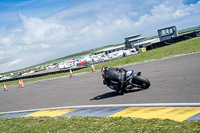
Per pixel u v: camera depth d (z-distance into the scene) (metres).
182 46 26.88
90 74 21.67
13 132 6.75
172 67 13.53
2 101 16.38
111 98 8.73
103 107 7.70
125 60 30.39
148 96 7.65
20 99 15.22
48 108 9.80
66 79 22.69
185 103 5.94
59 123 6.54
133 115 5.94
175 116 5.09
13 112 10.88
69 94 12.42
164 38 69.69
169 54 23.11
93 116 6.68
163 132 4.12
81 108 8.34
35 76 48.31
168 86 8.51
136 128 4.65
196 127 4.03
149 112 5.88
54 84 20.50
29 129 6.62
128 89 9.48
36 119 7.96
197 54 17.41
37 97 14.35
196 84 7.84
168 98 6.85
